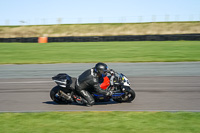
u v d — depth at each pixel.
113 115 12.64
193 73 23.80
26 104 15.21
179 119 11.95
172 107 14.18
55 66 28.78
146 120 11.82
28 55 38.34
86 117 12.38
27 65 29.91
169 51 38.91
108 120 11.86
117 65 28.48
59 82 14.52
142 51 39.72
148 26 90.31
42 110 14.00
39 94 17.45
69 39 59.16
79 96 14.73
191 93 17.09
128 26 91.75
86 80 14.04
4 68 28.33
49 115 12.80
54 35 90.19
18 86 19.86
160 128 10.77
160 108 14.02
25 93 17.77
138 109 13.89
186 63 28.92
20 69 27.47
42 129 10.83
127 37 57.84
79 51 41.53
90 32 90.38
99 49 43.50
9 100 16.11
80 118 12.23
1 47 49.62
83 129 10.73
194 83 19.88
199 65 27.64
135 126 11.03
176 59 31.67
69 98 14.63
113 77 14.40
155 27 89.19
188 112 13.06
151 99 15.82
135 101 15.46
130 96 15.73
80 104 15.08
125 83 14.37
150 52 38.41
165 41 54.97
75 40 59.12
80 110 13.86
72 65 29.17
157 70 25.41
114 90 14.72
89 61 31.64
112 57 34.53
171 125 11.12
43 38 59.19
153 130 10.54
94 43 54.56
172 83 20.00
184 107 14.16
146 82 20.48
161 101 15.38
